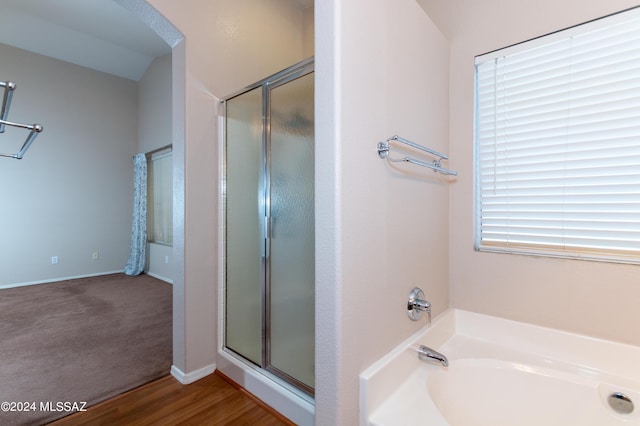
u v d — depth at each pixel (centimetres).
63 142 491
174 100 201
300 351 165
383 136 124
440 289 174
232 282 206
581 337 146
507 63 167
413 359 138
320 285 106
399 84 134
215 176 207
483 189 176
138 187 539
